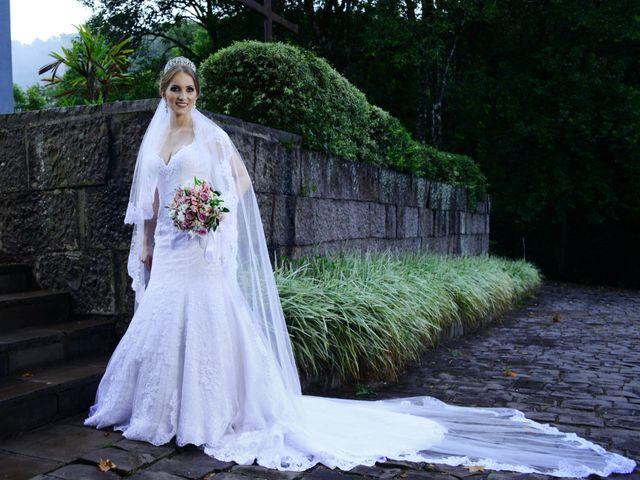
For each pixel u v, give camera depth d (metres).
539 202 15.69
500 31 16.28
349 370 4.07
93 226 3.95
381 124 7.34
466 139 17.88
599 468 2.54
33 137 4.11
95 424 2.93
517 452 2.72
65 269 4.05
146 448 2.68
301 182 5.30
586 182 15.60
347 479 2.44
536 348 5.80
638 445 2.93
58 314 3.92
